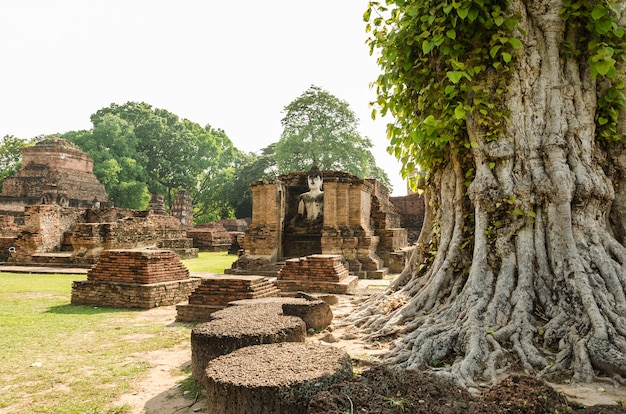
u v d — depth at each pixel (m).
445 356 4.76
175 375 5.33
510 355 4.57
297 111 45.31
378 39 7.47
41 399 4.55
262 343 4.94
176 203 48.34
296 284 12.25
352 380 3.55
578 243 5.34
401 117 7.55
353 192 18.48
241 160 65.31
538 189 5.61
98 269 10.63
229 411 3.46
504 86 5.95
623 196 6.02
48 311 9.52
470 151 6.44
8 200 40.16
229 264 22.39
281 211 19.45
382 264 19.73
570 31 6.10
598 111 6.10
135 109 57.41
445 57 6.39
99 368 5.58
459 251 6.35
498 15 5.68
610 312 4.66
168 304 10.37
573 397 3.68
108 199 49.69
